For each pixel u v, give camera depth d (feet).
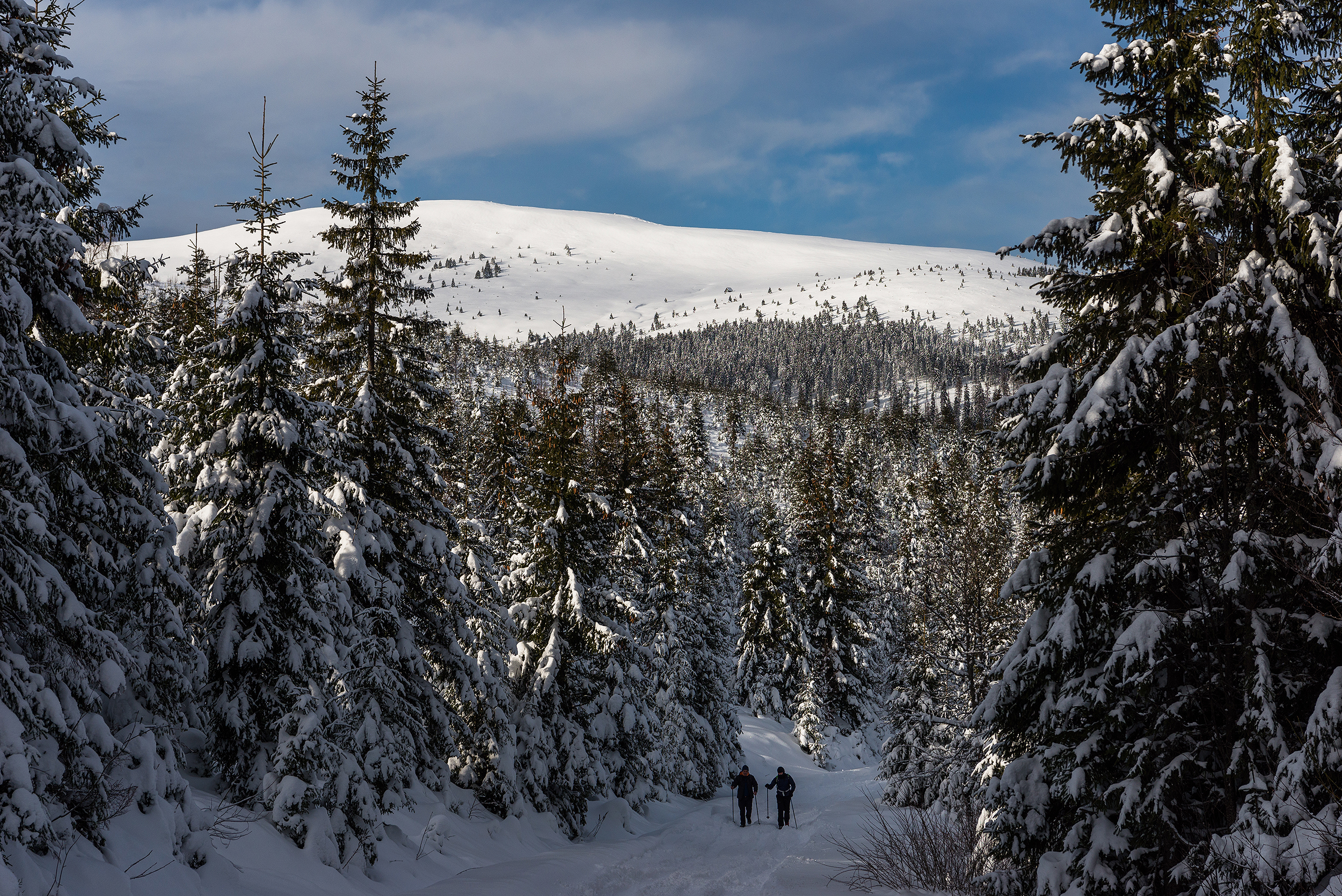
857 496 181.68
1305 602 29.96
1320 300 30.94
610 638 78.38
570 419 84.33
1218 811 31.89
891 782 82.69
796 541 164.86
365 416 54.34
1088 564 33.58
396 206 56.49
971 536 79.71
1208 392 31.60
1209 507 33.06
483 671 67.05
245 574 45.80
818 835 69.46
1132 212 34.65
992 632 70.74
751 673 159.02
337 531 53.21
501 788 67.36
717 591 145.69
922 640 84.69
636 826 85.87
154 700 38.60
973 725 37.45
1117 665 31.53
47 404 28.99
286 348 48.29
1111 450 35.88
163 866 31.30
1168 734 31.94
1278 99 33.06
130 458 37.40
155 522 36.91
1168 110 35.60
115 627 36.91
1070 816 33.63
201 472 46.50
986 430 39.34
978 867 42.39
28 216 28.12
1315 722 25.77
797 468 174.09
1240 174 31.71
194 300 57.06
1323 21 32.86
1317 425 28.19
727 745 121.39
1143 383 32.45
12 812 23.97
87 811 29.48
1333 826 24.67
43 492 27.94
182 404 49.90
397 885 45.75
